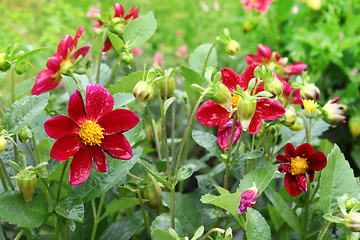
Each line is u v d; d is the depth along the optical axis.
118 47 0.53
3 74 0.49
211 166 1.09
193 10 1.82
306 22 1.40
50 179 0.46
